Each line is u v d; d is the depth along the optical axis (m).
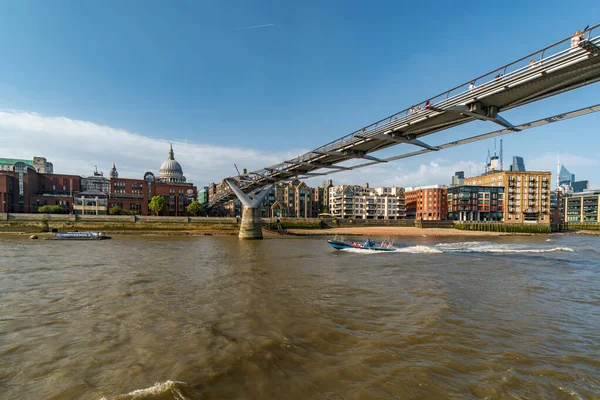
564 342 12.05
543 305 17.14
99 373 9.42
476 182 129.12
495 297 18.64
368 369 9.70
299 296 18.38
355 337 12.23
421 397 8.27
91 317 14.46
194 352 10.80
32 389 8.63
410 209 135.62
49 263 29.28
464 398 8.27
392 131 27.19
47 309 15.61
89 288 19.88
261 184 62.62
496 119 21.05
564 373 9.63
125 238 59.91
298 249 44.12
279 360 10.26
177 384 8.65
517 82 17.73
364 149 34.44
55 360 10.27
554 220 138.75
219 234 71.00
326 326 13.39
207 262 31.03
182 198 107.31
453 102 21.50
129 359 10.30
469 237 79.50
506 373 9.56
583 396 8.42
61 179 104.88
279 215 111.06
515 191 114.75
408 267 29.06
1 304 16.42
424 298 18.05
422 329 13.12
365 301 17.38
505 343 11.84
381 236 78.81
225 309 15.75
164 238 60.72
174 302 16.94
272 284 21.48
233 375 9.29
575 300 18.33
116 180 108.12
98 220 70.44
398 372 9.54
